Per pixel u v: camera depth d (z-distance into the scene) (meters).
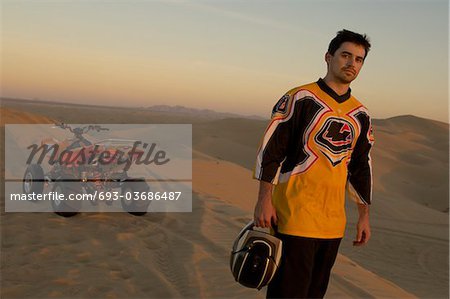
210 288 4.69
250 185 17.47
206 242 6.45
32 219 6.98
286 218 2.90
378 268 11.30
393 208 23.23
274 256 2.84
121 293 4.43
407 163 53.25
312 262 2.93
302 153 2.89
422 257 13.09
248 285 2.88
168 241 6.33
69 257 5.35
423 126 108.06
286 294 2.91
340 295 4.87
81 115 94.06
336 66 2.89
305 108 2.88
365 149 3.07
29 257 5.27
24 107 116.56
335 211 2.95
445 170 49.31
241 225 7.90
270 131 2.89
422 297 9.04
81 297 4.29
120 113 126.56
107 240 6.12
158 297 4.41
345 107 2.93
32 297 4.23
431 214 23.75
